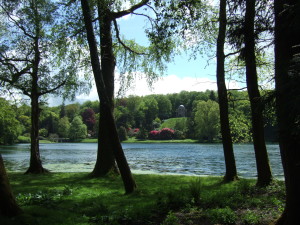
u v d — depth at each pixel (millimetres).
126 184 10109
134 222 6621
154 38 10617
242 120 15547
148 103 127562
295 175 5020
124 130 108750
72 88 18109
